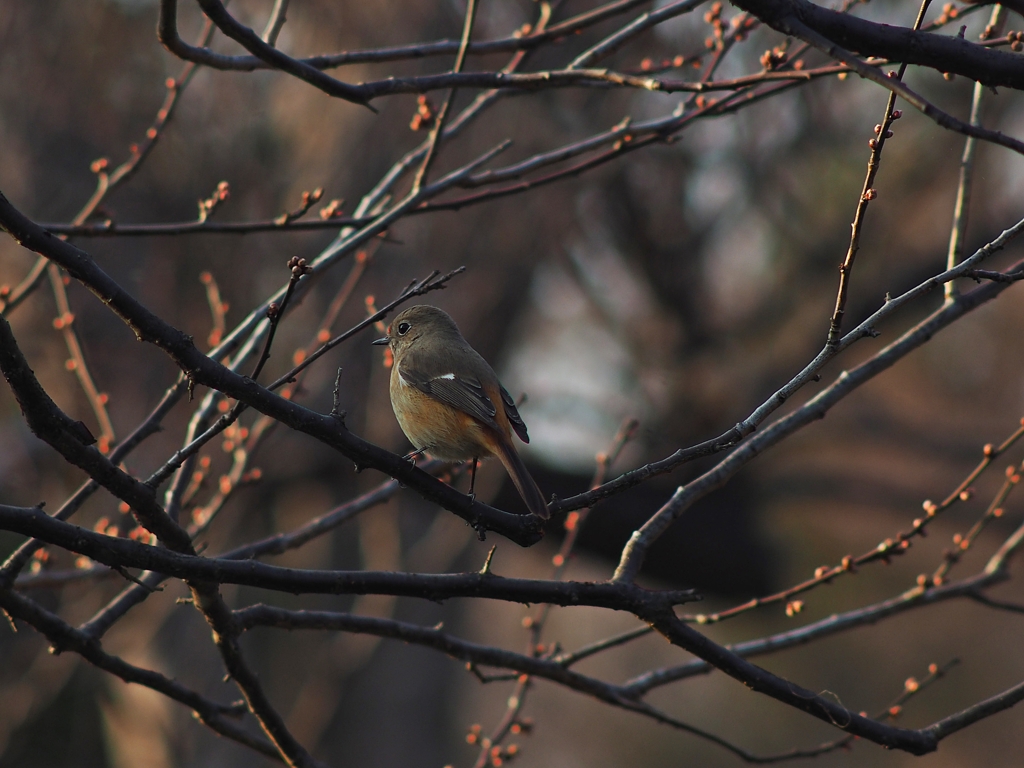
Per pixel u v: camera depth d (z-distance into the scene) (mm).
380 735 17156
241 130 13617
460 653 6176
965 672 27141
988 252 4523
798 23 4508
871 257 17266
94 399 7297
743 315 18375
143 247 13594
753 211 17906
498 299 15602
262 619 5629
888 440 19031
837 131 16391
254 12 13523
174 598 13406
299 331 14523
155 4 13430
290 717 15258
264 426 7418
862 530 21781
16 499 13023
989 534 17938
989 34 5953
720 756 28516
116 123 13406
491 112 14859
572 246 17688
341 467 14336
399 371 7047
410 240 15234
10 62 13406
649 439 14523
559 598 5031
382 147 14391
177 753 15352
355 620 5926
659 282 17828
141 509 4660
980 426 21484
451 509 5016
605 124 14867
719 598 16609
